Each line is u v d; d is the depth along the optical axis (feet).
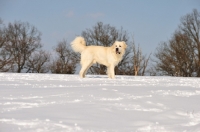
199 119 12.64
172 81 36.52
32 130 10.05
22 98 17.44
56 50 144.97
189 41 135.95
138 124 11.45
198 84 30.73
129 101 16.55
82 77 41.88
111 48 41.39
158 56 139.33
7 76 43.73
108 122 11.60
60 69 143.84
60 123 11.04
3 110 13.47
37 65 151.74
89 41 145.38
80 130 10.27
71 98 17.46
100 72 129.80
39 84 27.99
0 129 10.09
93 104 15.34
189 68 136.26
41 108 14.05
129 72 132.16
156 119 12.41
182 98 18.20
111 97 18.07
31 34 153.99
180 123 11.75
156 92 21.17
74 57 141.28
